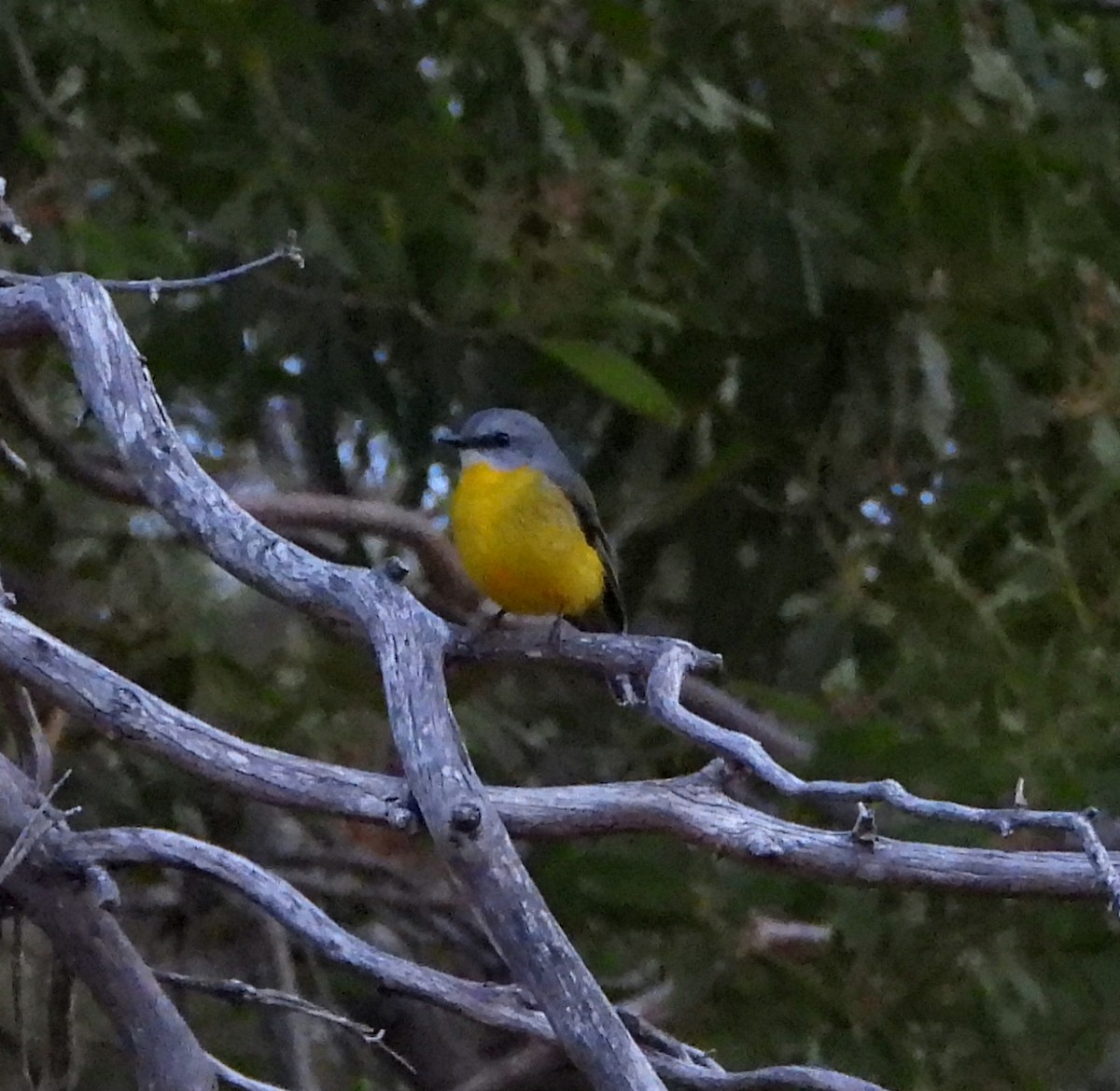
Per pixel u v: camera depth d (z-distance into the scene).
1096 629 11.75
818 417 11.94
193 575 13.50
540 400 12.15
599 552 10.74
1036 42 11.80
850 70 11.29
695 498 12.06
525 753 13.15
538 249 10.46
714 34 11.23
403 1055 12.77
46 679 7.04
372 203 10.16
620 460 12.48
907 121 11.20
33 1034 11.83
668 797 7.14
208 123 10.00
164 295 10.83
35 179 10.49
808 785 6.27
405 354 11.82
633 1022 7.94
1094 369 11.75
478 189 10.67
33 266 10.27
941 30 11.22
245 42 9.62
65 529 12.79
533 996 6.17
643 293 11.22
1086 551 11.99
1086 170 11.88
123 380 7.05
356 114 10.41
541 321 10.52
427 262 10.40
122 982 7.75
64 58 10.41
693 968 10.31
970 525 11.97
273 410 14.05
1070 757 10.34
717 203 11.11
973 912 10.39
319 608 6.64
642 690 8.62
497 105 10.67
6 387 10.84
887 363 11.66
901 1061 10.23
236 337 11.05
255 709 11.94
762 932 10.33
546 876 10.09
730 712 10.91
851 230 11.12
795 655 12.20
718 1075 7.51
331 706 12.28
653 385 10.05
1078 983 10.33
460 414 12.01
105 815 11.72
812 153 11.23
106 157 10.40
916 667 11.40
